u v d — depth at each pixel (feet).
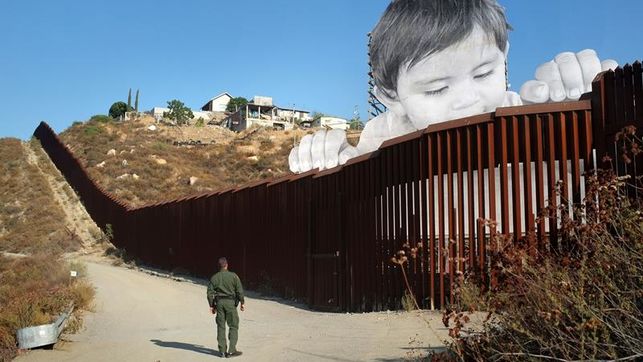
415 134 45.93
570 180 37.70
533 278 22.49
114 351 40.75
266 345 40.32
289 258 70.90
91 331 50.42
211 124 369.09
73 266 104.53
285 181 73.10
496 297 22.52
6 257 130.93
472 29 80.33
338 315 51.06
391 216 48.65
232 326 37.88
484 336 23.16
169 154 240.73
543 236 35.06
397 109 85.61
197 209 107.45
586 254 22.24
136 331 50.34
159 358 37.81
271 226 77.15
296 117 378.12
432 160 44.19
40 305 49.60
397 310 46.52
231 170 229.66
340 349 35.73
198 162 237.86
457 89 80.69
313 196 63.57
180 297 75.77
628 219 21.76
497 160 40.04
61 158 225.76
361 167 53.78
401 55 83.66
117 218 157.38
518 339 21.84
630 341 19.56
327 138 93.91
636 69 33.30
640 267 20.36
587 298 20.77
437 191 44.70
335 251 57.72
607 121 35.09
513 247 23.54
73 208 190.70
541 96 75.87
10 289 79.10
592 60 76.13
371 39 87.97
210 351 39.63
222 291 37.96
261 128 291.58
